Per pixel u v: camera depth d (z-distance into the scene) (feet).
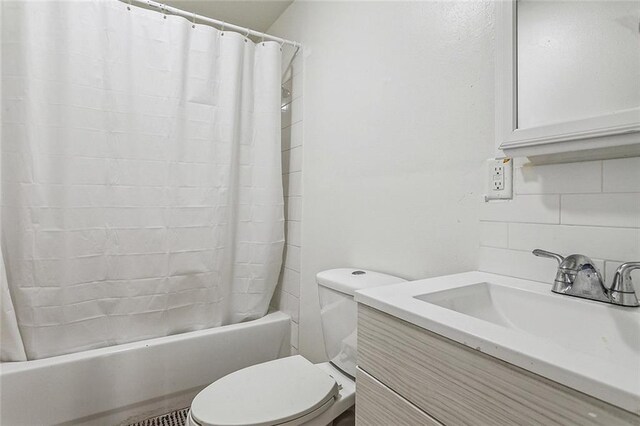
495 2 2.70
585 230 2.31
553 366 1.27
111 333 4.64
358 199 4.49
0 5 3.98
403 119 3.80
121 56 4.62
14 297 4.09
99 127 4.49
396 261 3.86
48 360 4.12
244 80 5.70
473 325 1.67
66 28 4.27
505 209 2.79
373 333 2.22
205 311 5.33
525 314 2.35
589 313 2.04
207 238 5.24
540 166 2.57
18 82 4.04
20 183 4.07
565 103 2.29
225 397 3.18
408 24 3.76
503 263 2.80
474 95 3.04
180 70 4.98
